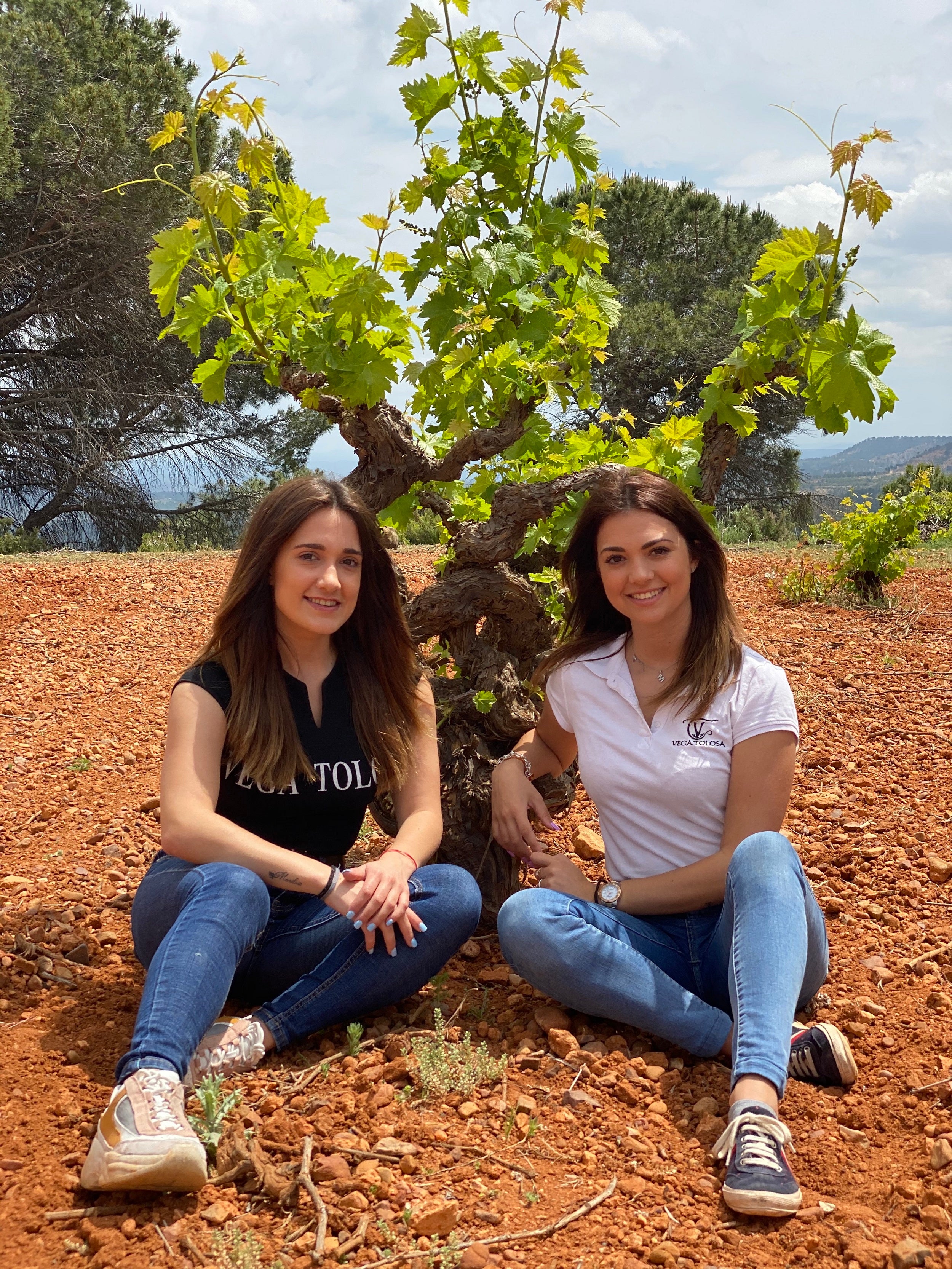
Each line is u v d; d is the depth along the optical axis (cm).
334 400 325
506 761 284
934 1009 253
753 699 247
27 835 372
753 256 2438
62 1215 178
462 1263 170
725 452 335
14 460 2153
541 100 314
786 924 215
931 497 1301
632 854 259
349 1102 211
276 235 320
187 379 2230
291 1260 170
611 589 251
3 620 728
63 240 1934
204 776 236
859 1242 177
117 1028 242
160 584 873
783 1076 201
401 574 334
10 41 1892
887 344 283
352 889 230
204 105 295
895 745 448
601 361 346
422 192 312
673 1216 186
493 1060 229
